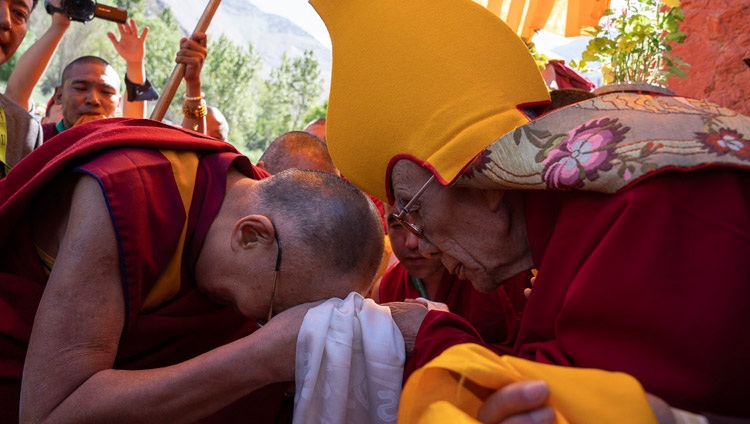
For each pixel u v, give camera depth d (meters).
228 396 1.49
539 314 1.36
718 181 1.22
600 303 1.20
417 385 1.19
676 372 1.15
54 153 1.76
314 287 1.66
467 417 1.07
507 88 1.48
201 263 1.74
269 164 2.86
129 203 1.55
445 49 1.52
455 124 1.47
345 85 1.64
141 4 27.20
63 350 1.47
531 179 1.33
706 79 2.93
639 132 1.28
